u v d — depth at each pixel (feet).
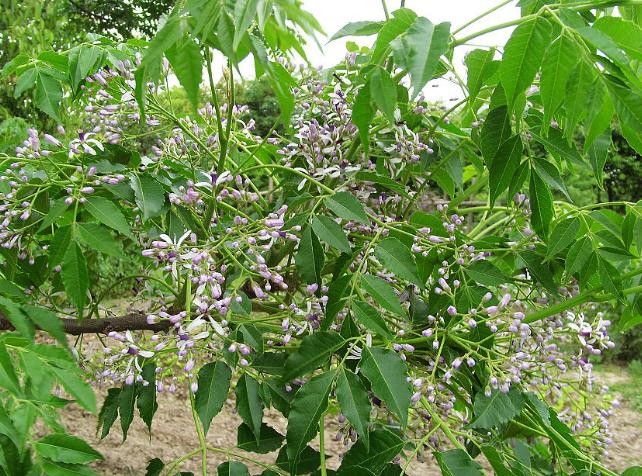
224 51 0.85
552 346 1.32
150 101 1.40
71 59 1.40
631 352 7.00
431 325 1.33
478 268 1.29
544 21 0.99
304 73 1.50
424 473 3.62
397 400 1.04
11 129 2.97
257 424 1.19
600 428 1.47
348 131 1.39
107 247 1.11
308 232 1.22
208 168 1.62
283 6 0.82
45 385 0.86
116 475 3.21
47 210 1.35
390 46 0.97
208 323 1.21
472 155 1.66
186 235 1.18
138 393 1.36
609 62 0.99
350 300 1.16
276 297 1.53
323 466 1.21
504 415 1.17
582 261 1.29
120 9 12.02
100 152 1.33
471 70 1.15
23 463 0.83
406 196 1.39
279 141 1.51
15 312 0.88
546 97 1.04
